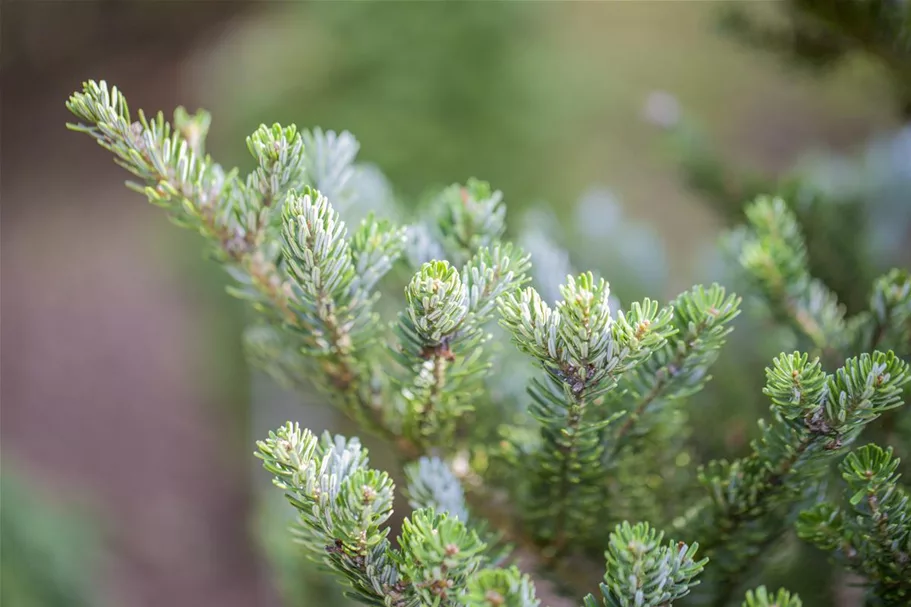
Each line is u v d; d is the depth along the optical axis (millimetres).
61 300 3209
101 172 3713
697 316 420
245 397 2602
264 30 3447
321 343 447
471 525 453
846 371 391
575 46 3262
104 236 3416
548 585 494
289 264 422
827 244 590
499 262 414
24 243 3453
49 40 3885
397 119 2334
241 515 2543
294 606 602
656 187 2975
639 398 435
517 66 2420
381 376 481
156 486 2650
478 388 463
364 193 547
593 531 472
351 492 382
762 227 516
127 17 3898
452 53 2371
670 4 3551
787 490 423
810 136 3062
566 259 601
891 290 462
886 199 670
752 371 577
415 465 451
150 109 3611
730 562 443
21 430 2846
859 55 595
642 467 488
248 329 560
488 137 2352
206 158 456
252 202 441
